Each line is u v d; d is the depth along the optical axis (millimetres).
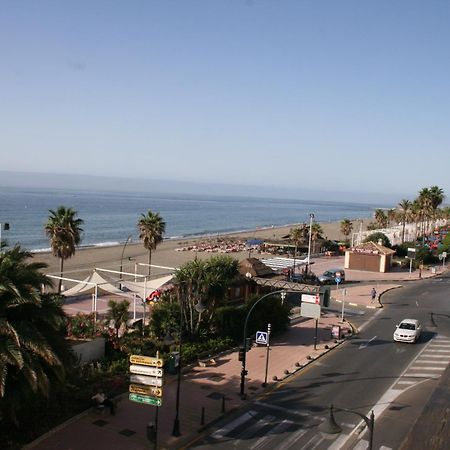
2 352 18219
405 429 24406
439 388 30453
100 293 55000
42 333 20453
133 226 183000
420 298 63531
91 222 194750
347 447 22250
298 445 22312
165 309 38000
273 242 116188
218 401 27234
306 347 39250
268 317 42188
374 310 55719
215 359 34906
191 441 22438
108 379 28656
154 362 21594
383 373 33250
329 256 106062
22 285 19828
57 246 50031
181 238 154250
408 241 119000
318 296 36625
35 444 21062
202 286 38062
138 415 24797
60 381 20516
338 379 31844
